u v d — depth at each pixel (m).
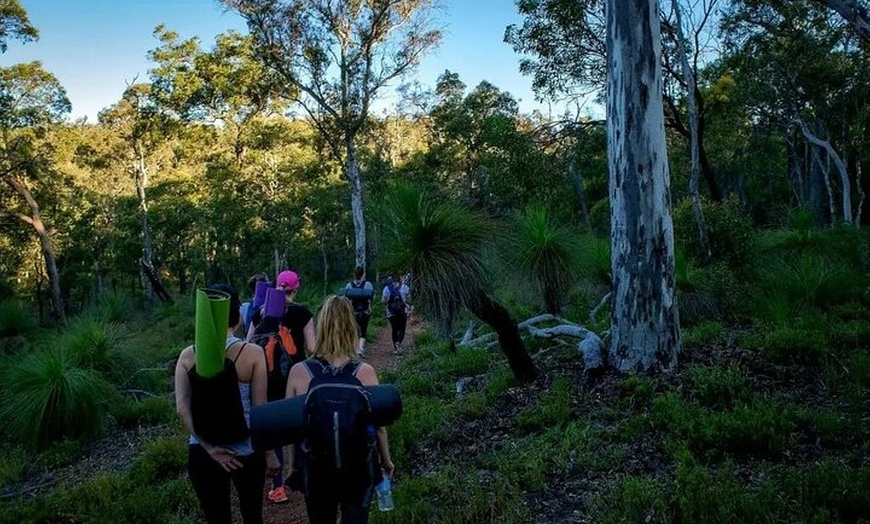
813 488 4.36
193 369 3.61
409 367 10.80
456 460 5.82
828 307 9.73
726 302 10.30
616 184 7.35
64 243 44.50
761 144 30.94
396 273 7.53
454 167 35.62
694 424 5.63
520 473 5.26
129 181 46.66
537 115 20.05
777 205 35.81
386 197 7.79
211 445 3.53
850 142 27.38
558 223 9.55
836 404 6.04
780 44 21.20
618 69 7.27
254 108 34.38
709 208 13.34
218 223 42.62
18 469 7.23
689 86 13.28
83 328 10.47
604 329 10.20
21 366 8.29
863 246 13.52
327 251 48.78
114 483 5.91
